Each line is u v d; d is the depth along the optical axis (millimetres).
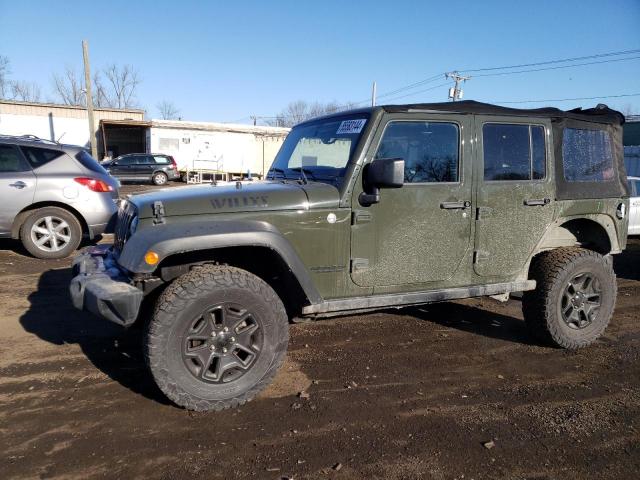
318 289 3586
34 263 7039
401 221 3730
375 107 3680
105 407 3295
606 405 3498
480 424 3217
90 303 3188
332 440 2992
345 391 3623
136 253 3082
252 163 32688
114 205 7633
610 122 4582
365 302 3693
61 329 4652
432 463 2797
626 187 4676
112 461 2736
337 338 4684
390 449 2920
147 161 26875
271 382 3463
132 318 3109
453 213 3885
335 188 3586
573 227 4648
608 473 2738
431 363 4164
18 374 3748
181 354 3115
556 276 4277
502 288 4176
